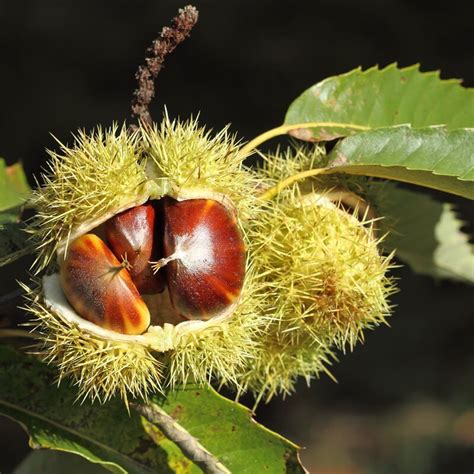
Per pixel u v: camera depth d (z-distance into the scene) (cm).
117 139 67
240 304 67
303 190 69
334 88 72
